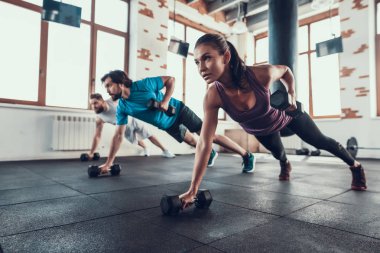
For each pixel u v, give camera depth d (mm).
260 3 6180
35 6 4141
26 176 2385
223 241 923
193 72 6625
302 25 6309
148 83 2340
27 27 4070
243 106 1315
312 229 1043
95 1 4855
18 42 3984
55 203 1446
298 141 5910
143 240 932
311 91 6062
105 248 864
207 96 1303
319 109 5961
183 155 5344
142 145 4836
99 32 4883
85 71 4676
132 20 5207
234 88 1213
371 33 5086
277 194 1689
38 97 4105
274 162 3896
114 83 2162
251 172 2730
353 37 5207
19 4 4008
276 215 1233
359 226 1078
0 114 3676
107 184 2020
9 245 886
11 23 3951
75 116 4270
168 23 5840
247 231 1021
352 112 5184
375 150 4898
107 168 2424
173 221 1143
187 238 949
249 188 1892
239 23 5844
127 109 2330
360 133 5074
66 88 4438
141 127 4309
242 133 6316
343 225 1090
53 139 4027
